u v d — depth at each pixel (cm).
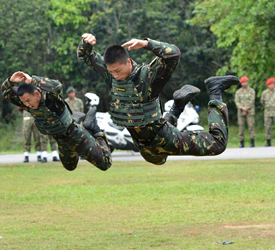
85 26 4428
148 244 1023
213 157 2656
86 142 1018
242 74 3809
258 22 3581
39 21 4356
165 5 4453
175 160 2591
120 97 881
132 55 4225
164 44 857
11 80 945
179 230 1141
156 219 1252
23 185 1822
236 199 1465
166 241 1045
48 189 1722
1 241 1067
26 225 1219
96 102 2664
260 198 1469
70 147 1020
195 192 1587
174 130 927
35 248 1005
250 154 2706
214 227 1161
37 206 1446
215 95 1005
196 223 1203
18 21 4316
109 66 854
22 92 938
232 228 1147
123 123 889
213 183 1752
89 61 924
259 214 1273
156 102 887
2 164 2531
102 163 1041
